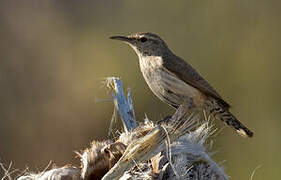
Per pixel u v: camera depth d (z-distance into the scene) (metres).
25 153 14.30
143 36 8.10
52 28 17.73
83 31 18.17
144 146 3.85
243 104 15.13
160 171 3.94
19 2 17.72
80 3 18.48
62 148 14.68
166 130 3.94
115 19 18.27
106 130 15.13
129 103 5.32
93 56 17.36
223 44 16.20
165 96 7.95
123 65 16.92
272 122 14.54
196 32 16.73
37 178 4.02
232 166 13.22
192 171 4.12
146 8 17.88
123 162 3.81
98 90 15.98
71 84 16.28
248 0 16.44
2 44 16.77
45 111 15.24
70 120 15.23
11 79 15.73
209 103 7.74
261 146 13.92
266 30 16.06
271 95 15.03
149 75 7.99
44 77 16.23
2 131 14.51
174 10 17.34
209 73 16.02
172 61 7.75
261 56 15.70
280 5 16.17
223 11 16.61
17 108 15.08
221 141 13.17
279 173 13.39
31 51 16.80
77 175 3.96
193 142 4.30
